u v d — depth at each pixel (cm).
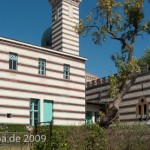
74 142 1389
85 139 1426
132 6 1973
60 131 1355
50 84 3550
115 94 1919
